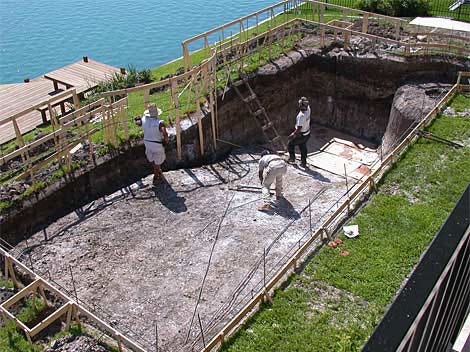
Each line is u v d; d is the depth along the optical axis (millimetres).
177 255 10281
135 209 11562
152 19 27609
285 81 16219
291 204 12016
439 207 10633
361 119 16828
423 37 17672
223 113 14633
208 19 27469
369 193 11172
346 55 16359
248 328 8133
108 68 18531
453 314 6039
